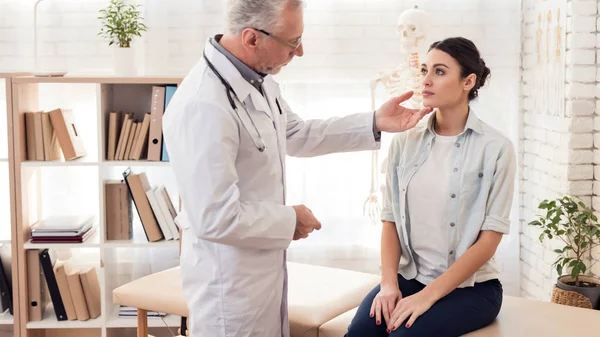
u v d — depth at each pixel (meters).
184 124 2.13
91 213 4.35
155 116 3.82
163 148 3.85
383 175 4.39
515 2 4.36
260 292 2.27
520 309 2.67
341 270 3.37
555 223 3.60
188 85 2.23
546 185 4.12
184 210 2.20
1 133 4.20
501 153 2.37
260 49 2.18
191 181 2.11
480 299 2.39
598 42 3.74
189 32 4.28
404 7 4.34
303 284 3.16
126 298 3.19
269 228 2.17
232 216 2.10
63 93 4.28
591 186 3.84
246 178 2.23
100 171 3.81
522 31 4.43
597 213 3.80
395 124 2.50
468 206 2.38
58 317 3.89
